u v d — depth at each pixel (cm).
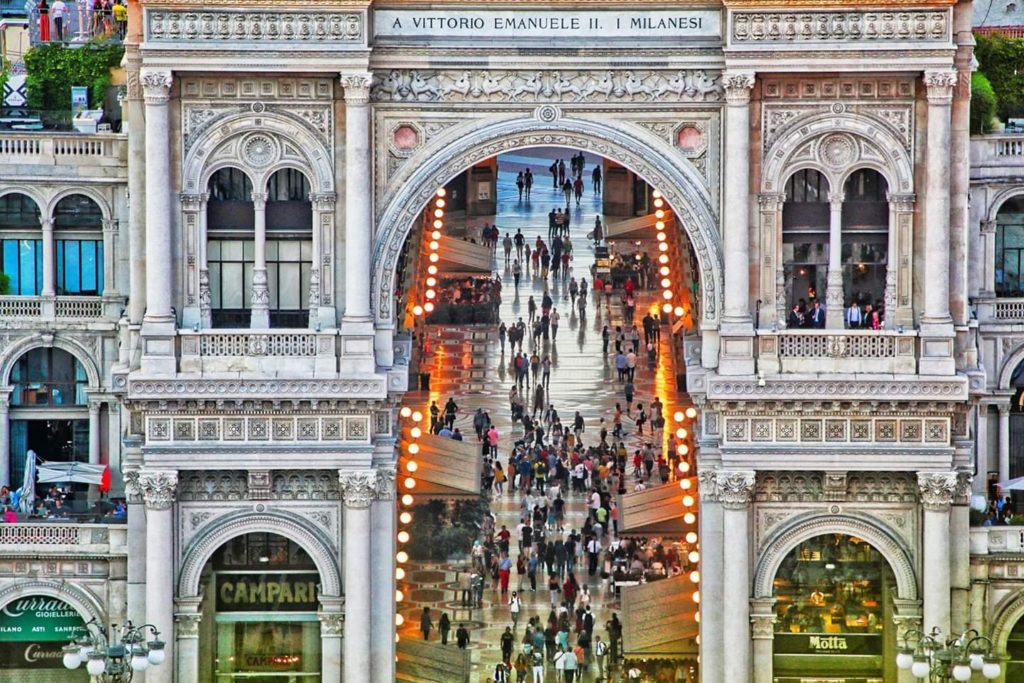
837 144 11062
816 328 11131
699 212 11094
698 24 10994
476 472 11988
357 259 11006
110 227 11969
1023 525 11306
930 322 11006
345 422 11056
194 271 11094
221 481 11150
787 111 11031
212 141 11044
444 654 11588
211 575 11294
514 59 11025
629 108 11075
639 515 11688
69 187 11950
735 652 11106
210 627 11319
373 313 11112
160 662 10369
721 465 11088
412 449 11844
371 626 11206
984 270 11925
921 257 11069
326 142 11056
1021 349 11981
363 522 11088
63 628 11362
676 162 11094
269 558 11306
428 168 11088
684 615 11444
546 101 11081
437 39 11012
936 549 11044
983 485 11981
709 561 11188
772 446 11025
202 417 11044
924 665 9950
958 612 11212
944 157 10938
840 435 11038
